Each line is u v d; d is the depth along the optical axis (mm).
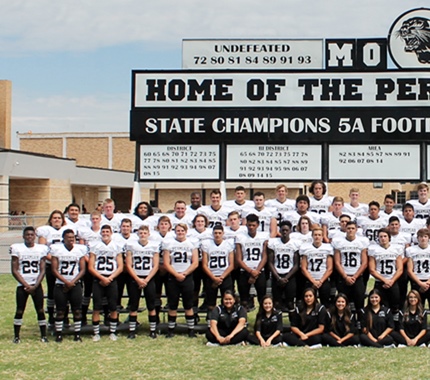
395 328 10297
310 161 16547
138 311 12133
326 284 10828
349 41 16703
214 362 9078
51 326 11344
